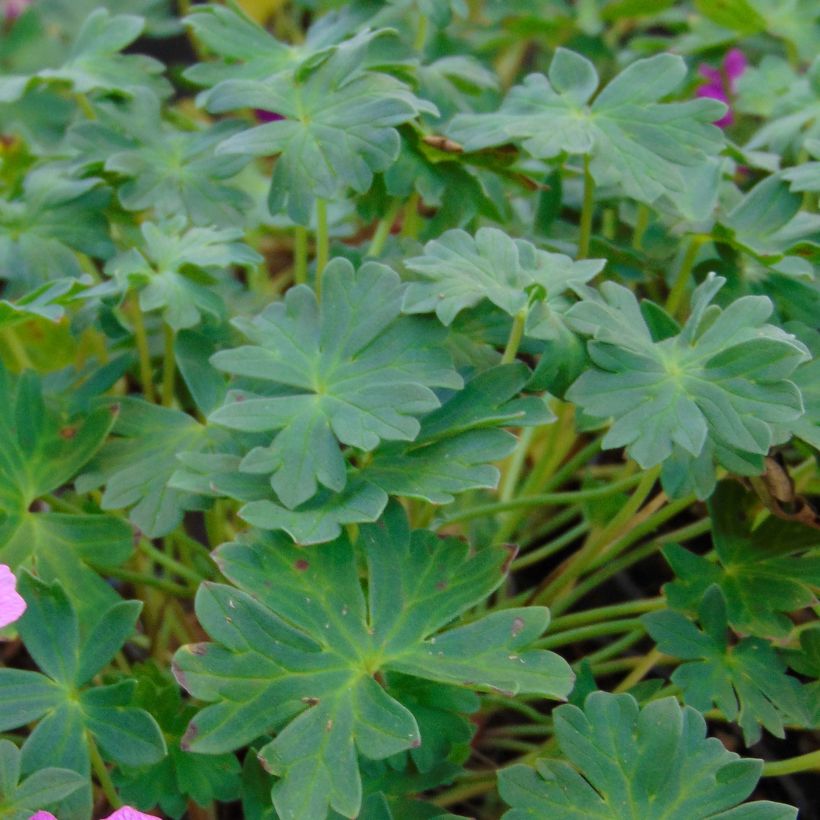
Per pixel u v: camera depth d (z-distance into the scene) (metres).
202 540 0.44
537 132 0.37
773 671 0.35
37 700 0.34
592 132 0.37
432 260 0.35
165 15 0.56
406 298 0.35
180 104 0.58
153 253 0.38
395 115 0.37
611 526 0.39
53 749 0.33
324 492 0.34
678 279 0.39
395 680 0.35
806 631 0.36
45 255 0.39
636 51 0.49
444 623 0.34
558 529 0.46
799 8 0.46
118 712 0.34
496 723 0.42
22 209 0.40
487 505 0.38
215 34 0.40
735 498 0.37
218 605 0.33
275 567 0.34
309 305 0.36
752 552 0.37
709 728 0.42
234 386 0.37
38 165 0.42
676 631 0.36
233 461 0.35
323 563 0.34
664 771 0.33
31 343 0.43
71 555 0.36
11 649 0.43
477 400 0.35
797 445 0.37
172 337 0.39
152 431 0.37
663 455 0.34
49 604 0.34
